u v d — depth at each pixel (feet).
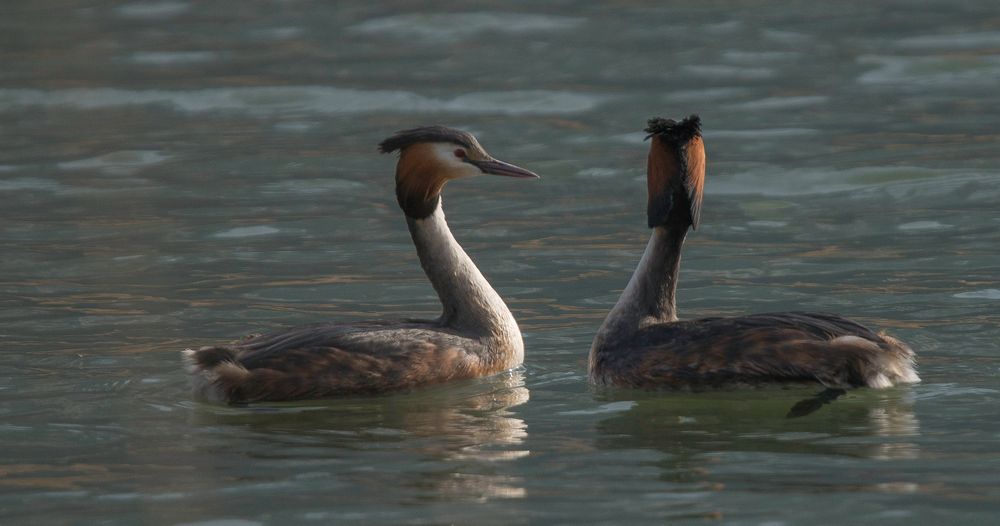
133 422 36.91
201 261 54.95
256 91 86.63
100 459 33.68
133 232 59.21
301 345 39.58
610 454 33.32
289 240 57.98
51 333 45.75
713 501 29.55
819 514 28.60
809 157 68.54
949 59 87.71
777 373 37.27
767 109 78.95
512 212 62.18
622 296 41.34
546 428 35.96
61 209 63.21
